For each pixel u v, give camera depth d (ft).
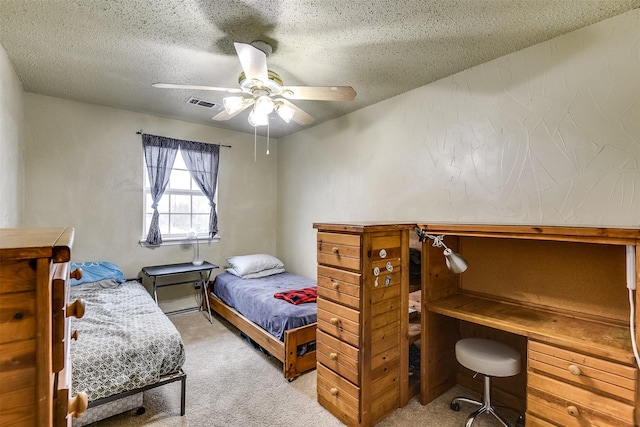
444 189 8.30
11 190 7.90
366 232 5.97
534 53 6.65
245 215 14.58
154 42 6.68
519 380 6.93
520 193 6.85
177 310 12.80
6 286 1.88
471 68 7.72
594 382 4.42
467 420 6.15
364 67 7.73
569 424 4.63
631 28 5.49
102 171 11.08
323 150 12.62
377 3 5.35
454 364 7.83
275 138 15.43
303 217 13.79
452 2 5.32
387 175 9.93
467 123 7.81
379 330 6.31
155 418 6.36
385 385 6.47
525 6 5.41
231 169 14.12
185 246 13.00
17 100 8.46
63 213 10.40
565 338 4.78
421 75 8.18
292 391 7.44
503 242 7.04
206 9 5.54
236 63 7.63
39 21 5.91
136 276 11.85
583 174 6.00
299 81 8.57
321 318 6.88
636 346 4.03
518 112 6.88
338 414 6.43
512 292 6.89
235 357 9.11
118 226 11.44
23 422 1.94
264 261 13.33
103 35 6.41
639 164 5.41
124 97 10.12
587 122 5.95
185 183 13.16
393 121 9.71
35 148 9.87
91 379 5.54
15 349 1.91
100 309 7.83
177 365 6.47
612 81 5.68
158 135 12.15
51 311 2.09
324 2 5.33
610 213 5.69
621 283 5.49
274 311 8.77
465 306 6.69
